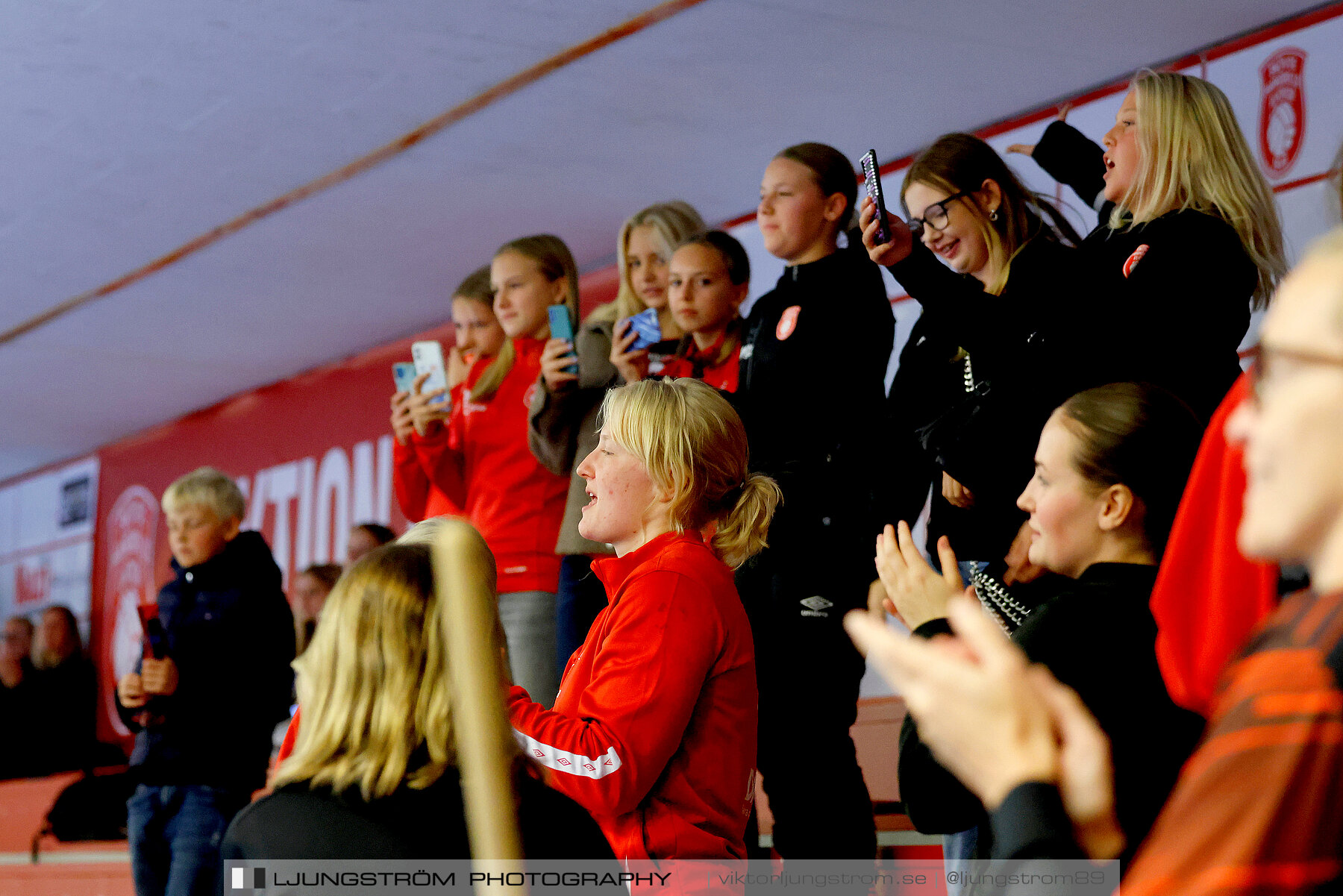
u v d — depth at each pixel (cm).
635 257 743
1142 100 476
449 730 281
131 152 1086
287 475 1675
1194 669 257
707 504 441
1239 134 470
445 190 1156
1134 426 313
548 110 1009
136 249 1292
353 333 1538
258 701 715
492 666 255
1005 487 464
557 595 698
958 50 908
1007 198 564
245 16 877
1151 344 431
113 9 867
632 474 438
